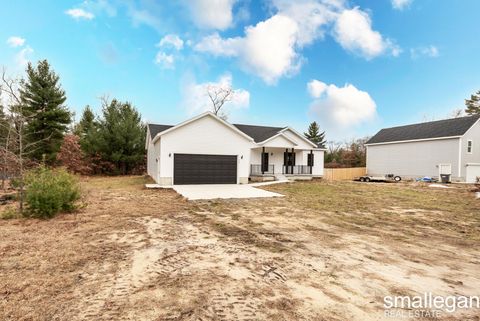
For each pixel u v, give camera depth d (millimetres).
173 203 9805
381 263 4250
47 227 6062
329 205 9992
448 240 5625
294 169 22734
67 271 3750
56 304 2883
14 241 5031
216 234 5828
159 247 4867
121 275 3648
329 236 5809
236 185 15977
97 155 24453
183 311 2785
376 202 10828
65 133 22812
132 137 25031
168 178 15219
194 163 15812
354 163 37594
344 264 4180
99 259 4219
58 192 7109
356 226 6785
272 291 3264
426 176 23734
